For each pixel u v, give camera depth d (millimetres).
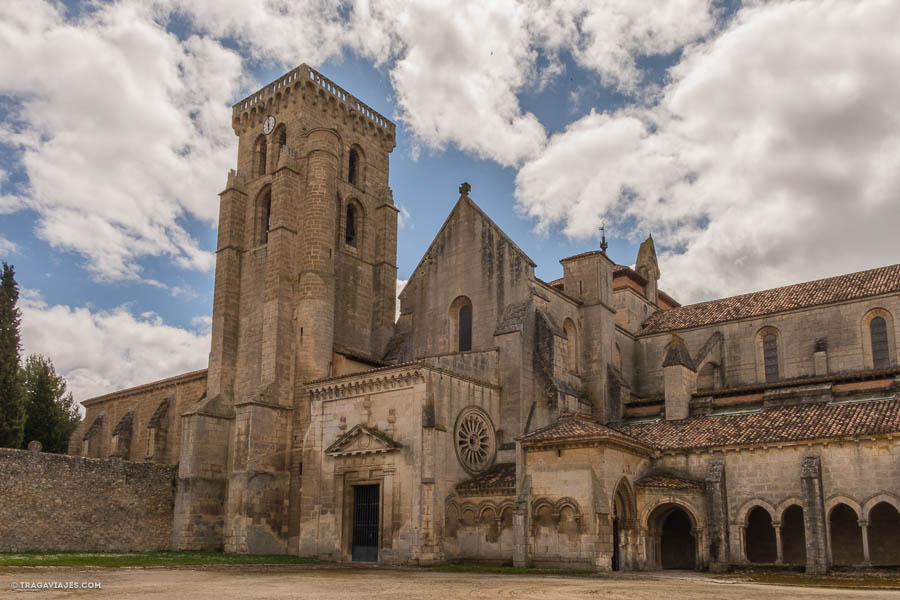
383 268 64562
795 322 52500
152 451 64500
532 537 38562
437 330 54812
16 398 61312
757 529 42531
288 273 56406
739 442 39250
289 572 34281
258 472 50000
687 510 38719
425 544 40469
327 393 48156
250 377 56906
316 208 57188
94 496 51500
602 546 36281
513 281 51250
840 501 35469
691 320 59250
